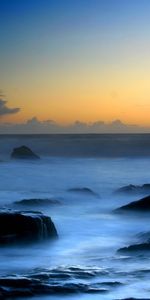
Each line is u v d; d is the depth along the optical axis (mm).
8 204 34312
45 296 14250
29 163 87062
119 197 42000
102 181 61750
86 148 128375
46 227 22953
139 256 19547
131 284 15523
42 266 18875
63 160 99875
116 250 21609
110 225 28344
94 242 23844
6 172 72062
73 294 14477
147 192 43375
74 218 30672
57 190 49594
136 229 27203
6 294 14156
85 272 16656
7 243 21422
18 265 19188
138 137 187750
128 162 97250
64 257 20484
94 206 36281
